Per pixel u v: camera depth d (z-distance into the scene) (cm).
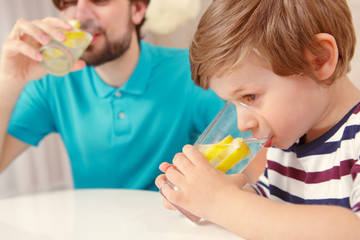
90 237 68
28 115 142
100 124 140
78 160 145
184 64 144
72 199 92
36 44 124
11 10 284
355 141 77
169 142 139
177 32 240
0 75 124
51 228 74
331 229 56
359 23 113
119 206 84
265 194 100
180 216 76
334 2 79
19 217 82
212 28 77
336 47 75
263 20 74
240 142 72
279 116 76
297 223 58
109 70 137
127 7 130
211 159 72
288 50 73
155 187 141
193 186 67
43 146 310
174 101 140
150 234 67
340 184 80
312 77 75
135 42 140
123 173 141
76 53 110
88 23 121
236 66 74
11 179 300
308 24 74
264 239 59
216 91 81
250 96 78
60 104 144
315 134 87
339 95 82
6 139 138
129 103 138
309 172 87
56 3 127
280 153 97
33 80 136
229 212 63
